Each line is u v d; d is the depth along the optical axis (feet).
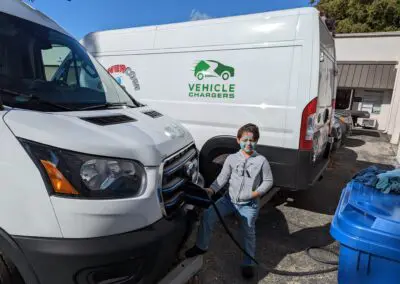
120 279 6.13
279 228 13.87
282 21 12.78
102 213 5.81
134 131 6.98
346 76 53.88
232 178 10.09
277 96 12.94
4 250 5.87
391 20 69.92
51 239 5.65
